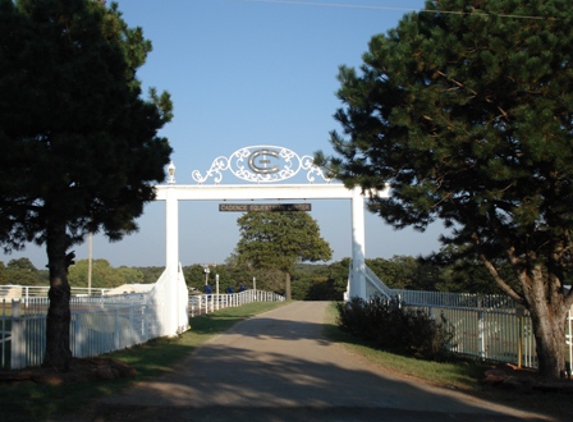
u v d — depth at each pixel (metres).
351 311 21.45
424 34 12.64
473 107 12.07
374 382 11.98
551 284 12.47
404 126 12.30
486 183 11.76
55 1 10.67
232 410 9.26
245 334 21.94
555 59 10.98
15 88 9.82
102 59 10.70
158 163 11.95
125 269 78.62
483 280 18.66
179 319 22.42
